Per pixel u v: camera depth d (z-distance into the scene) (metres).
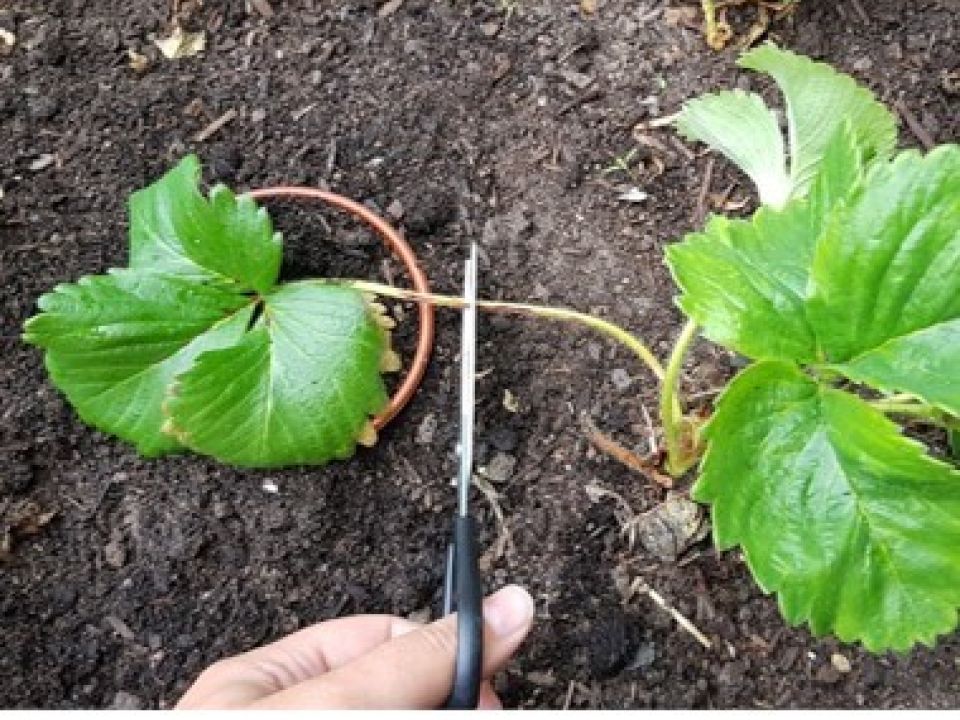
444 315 0.33
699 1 0.37
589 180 0.34
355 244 0.33
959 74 0.35
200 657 0.30
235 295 0.30
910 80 0.35
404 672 0.22
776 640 0.29
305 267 0.33
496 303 0.29
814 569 0.23
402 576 0.30
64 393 0.31
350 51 0.36
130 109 0.35
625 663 0.29
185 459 0.31
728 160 0.34
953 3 0.36
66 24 0.36
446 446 0.31
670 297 0.33
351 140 0.35
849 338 0.23
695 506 0.30
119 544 0.31
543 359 0.32
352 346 0.29
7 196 0.34
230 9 0.37
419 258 0.33
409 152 0.35
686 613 0.30
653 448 0.31
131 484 0.31
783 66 0.30
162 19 0.37
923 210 0.22
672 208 0.34
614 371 0.32
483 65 0.36
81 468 0.31
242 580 0.30
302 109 0.35
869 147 0.28
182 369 0.29
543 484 0.31
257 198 0.33
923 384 0.22
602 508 0.31
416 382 0.31
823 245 0.22
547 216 0.34
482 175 0.34
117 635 0.30
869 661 0.29
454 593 0.26
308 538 0.31
